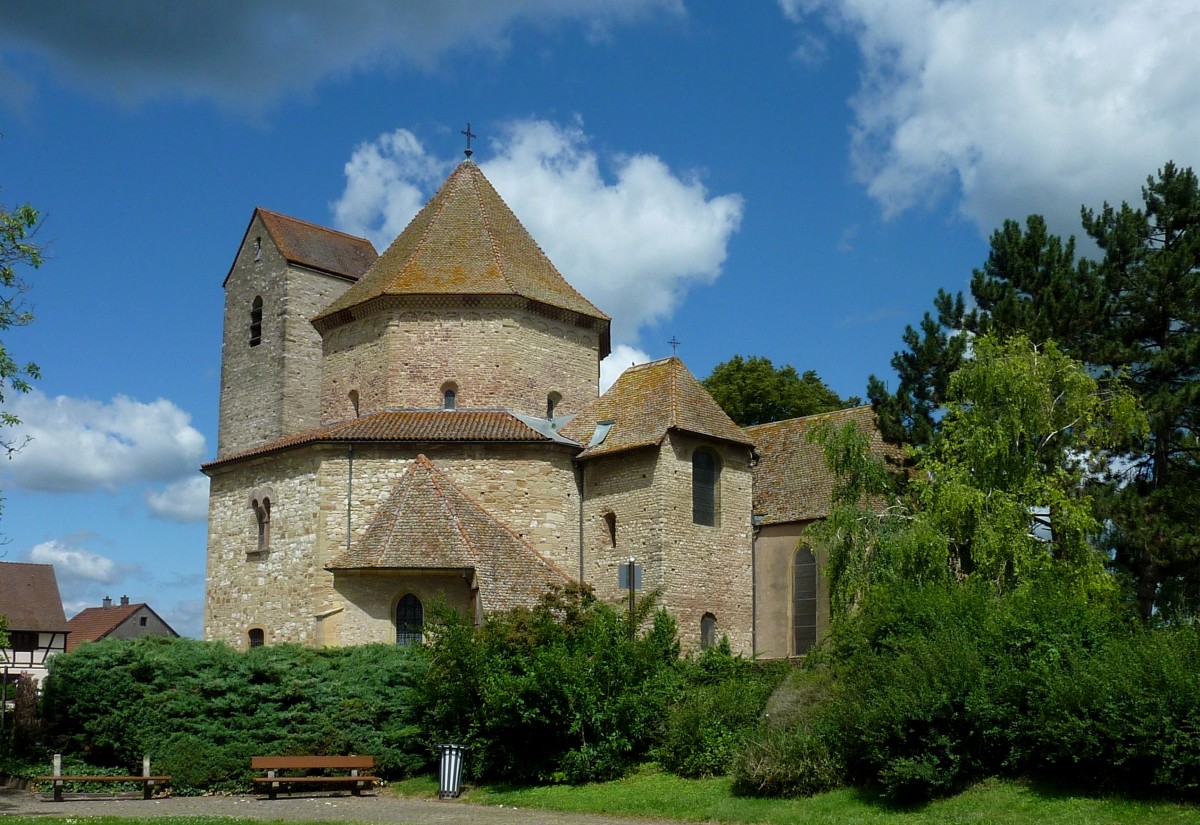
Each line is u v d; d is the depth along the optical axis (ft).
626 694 98.63
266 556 136.05
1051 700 75.00
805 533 121.19
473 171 160.86
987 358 116.88
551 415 148.25
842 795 80.48
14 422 93.40
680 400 137.39
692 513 134.41
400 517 125.49
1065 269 134.31
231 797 100.22
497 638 102.78
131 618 310.04
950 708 78.43
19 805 94.27
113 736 109.09
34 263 95.71
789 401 214.07
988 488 112.06
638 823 80.43
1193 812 66.95
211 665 110.83
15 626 243.40
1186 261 130.62
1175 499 123.75
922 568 106.83
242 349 182.60
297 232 183.62
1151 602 131.03
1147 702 70.74
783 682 98.89
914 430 133.90
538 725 98.99
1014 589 101.86
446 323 145.18
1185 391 121.60
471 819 82.12
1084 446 118.11
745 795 84.64
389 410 142.92
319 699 107.76
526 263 154.51
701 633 132.57
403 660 111.34
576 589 109.50
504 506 133.18
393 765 105.70
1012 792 75.10
